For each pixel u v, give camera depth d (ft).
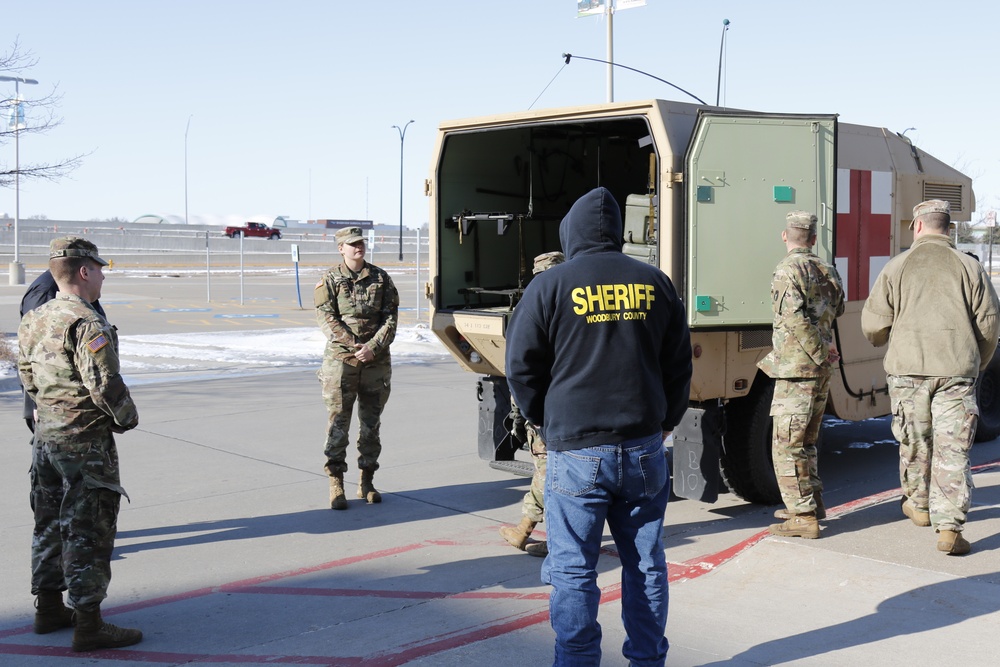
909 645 13.24
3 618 15.34
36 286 18.10
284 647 13.83
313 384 41.04
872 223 23.49
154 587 16.70
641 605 11.57
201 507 21.95
